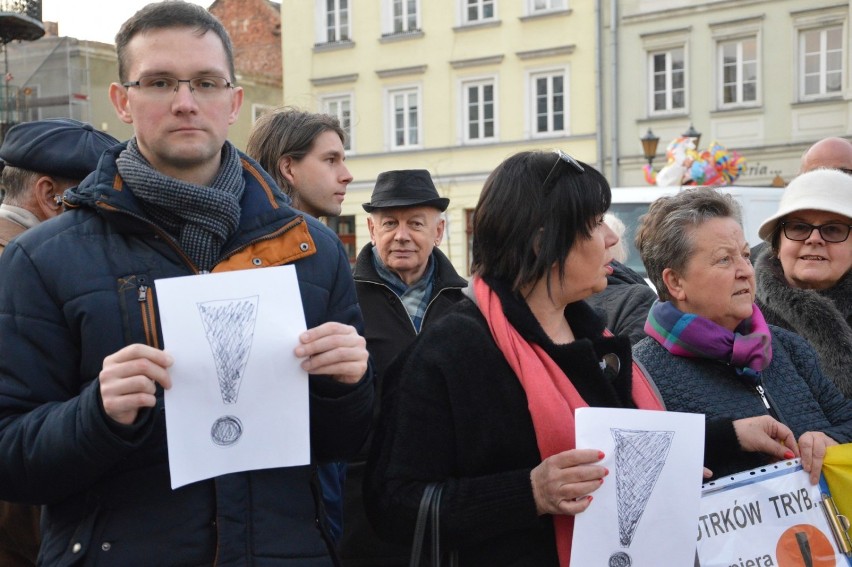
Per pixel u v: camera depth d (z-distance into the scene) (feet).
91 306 6.42
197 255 6.70
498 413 6.99
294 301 6.46
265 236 6.90
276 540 6.55
